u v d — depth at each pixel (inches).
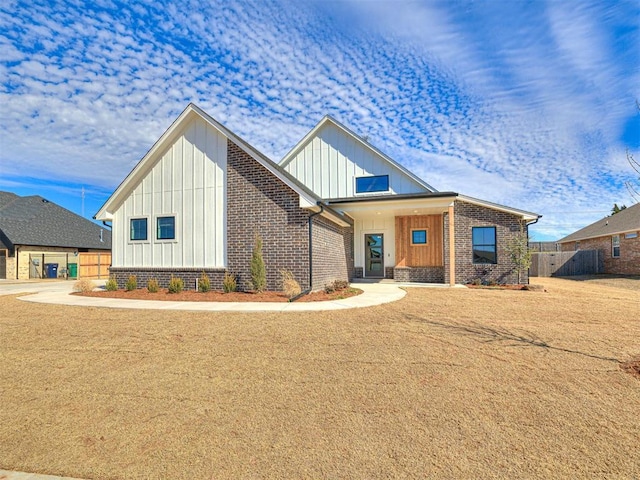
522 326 262.7
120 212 535.8
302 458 102.8
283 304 361.7
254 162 472.7
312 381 161.2
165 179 514.6
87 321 286.7
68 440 115.2
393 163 651.5
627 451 104.9
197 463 101.3
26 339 236.1
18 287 695.7
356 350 204.7
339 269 577.3
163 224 514.0
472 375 166.1
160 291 474.0
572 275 994.7
